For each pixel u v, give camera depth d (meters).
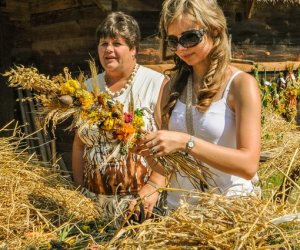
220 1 7.18
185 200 2.28
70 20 6.42
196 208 2.17
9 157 3.96
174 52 2.60
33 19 7.00
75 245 2.34
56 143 6.43
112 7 5.81
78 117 2.53
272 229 2.02
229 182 2.62
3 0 6.93
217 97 2.59
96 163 3.36
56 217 3.03
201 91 2.58
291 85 8.13
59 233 2.66
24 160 4.16
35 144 6.36
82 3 6.22
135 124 2.47
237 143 2.51
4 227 2.79
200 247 1.95
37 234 2.67
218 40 2.55
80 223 2.74
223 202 2.19
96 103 2.50
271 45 7.96
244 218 2.07
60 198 3.31
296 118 8.48
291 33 8.16
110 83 3.49
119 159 3.31
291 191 2.45
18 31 7.06
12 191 3.25
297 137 7.12
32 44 7.05
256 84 2.56
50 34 6.72
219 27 2.53
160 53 2.79
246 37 7.68
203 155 2.43
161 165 2.63
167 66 6.13
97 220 2.77
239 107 2.53
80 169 3.70
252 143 2.46
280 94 8.16
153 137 2.44
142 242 1.99
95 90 2.54
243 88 2.53
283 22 8.06
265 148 6.50
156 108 3.11
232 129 2.58
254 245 1.91
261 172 4.88
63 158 6.33
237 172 2.45
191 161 2.58
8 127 6.83
